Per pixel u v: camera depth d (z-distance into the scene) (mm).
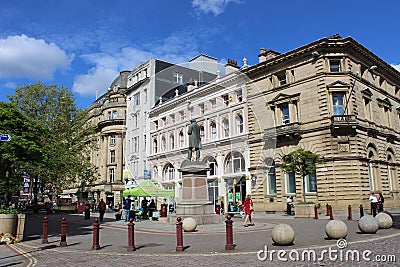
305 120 32938
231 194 23609
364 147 31938
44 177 38062
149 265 8617
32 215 36188
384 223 15133
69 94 41125
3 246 12867
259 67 36875
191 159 16484
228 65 36844
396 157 38094
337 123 30344
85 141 43875
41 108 39500
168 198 26406
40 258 10164
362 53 33969
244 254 9750
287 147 33938
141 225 19844
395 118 40375
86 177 45906
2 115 18188
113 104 65500
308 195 31844
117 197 62156
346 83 31594
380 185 33438
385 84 39125
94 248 11539
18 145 17547
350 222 19719
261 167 22000
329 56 32250
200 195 17688
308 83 33031
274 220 22953
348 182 30094
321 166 31172
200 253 10094
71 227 20906
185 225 15516
